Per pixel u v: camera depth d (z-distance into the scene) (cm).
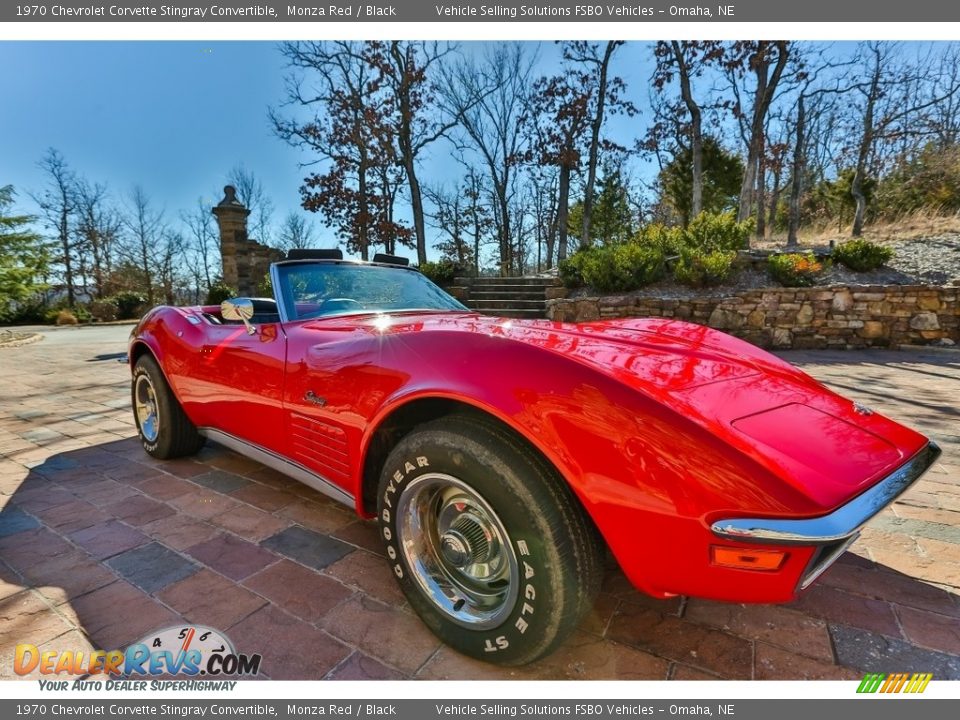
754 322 854
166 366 274
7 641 145
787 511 103
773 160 1741
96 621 155
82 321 2053
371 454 172
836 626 157
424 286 286
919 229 1213
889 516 233
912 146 1709
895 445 137
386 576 183
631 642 151
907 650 147
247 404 222
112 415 423
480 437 133
